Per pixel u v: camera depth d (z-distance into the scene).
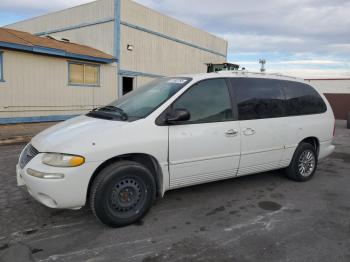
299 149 5.24
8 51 11.60
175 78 4.46
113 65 16.09
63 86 13.66
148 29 18.39
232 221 3.78
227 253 3.05
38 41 13.22
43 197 3.28
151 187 3.71
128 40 16.97
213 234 3.44
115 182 3.43
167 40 20.30
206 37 25.05
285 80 5.21
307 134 5.31
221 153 4.21
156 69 19.53
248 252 3.08
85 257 2.95
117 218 3.49
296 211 4.13
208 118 4.12
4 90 11.67
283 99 5.05
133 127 3.57
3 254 2.98
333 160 7.50
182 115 3.70
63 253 3.01
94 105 15.19
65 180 3.19
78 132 3.47
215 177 4.29
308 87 5.57
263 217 3.91
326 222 3.80
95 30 16.97
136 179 3.59
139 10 17.53
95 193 3.37
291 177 5.41
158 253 3.04
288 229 3.59
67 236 3.35
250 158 4.55
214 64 24.64
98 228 3.54
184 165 3.92
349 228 3.64
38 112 12.87
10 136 9.55
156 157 3.69
